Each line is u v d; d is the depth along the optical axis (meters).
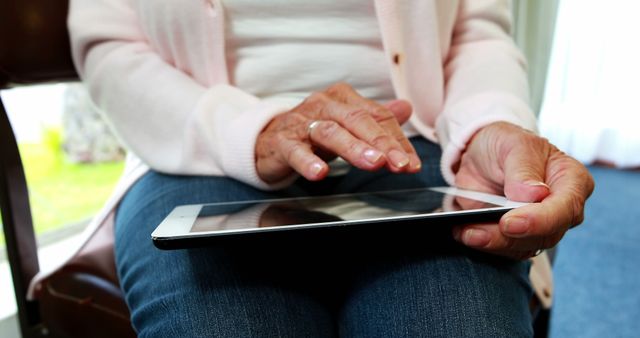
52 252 1.02
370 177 0.51
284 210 0.34
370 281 0.37
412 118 0.54
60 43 0.57
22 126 1.14
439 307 0.33
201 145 0.46
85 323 0.54
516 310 0.35
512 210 0.30
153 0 0.51
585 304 1.17
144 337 0.35
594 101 2.17
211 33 0.51
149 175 0.52
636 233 1.56
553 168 0.36
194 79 0.55
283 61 0.52
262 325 0.33
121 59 0.52
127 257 0.42
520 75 0.53
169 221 0.31
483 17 0.59
